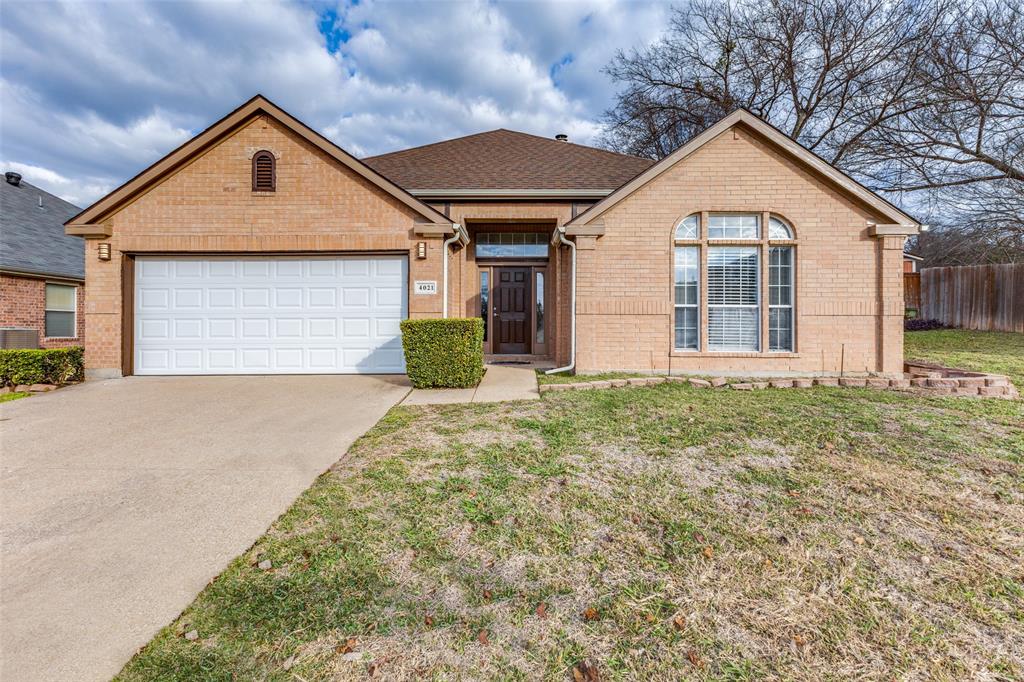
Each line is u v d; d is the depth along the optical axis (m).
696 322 8.61
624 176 10.64
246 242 8.56
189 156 8.54
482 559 2.64
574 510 3.19
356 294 8.79
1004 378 6.98
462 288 10.15
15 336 11.66
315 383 7.84
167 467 4.02
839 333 8.38
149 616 2.16
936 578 2.47
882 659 1.95
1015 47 13.62
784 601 2.29
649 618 2.17
